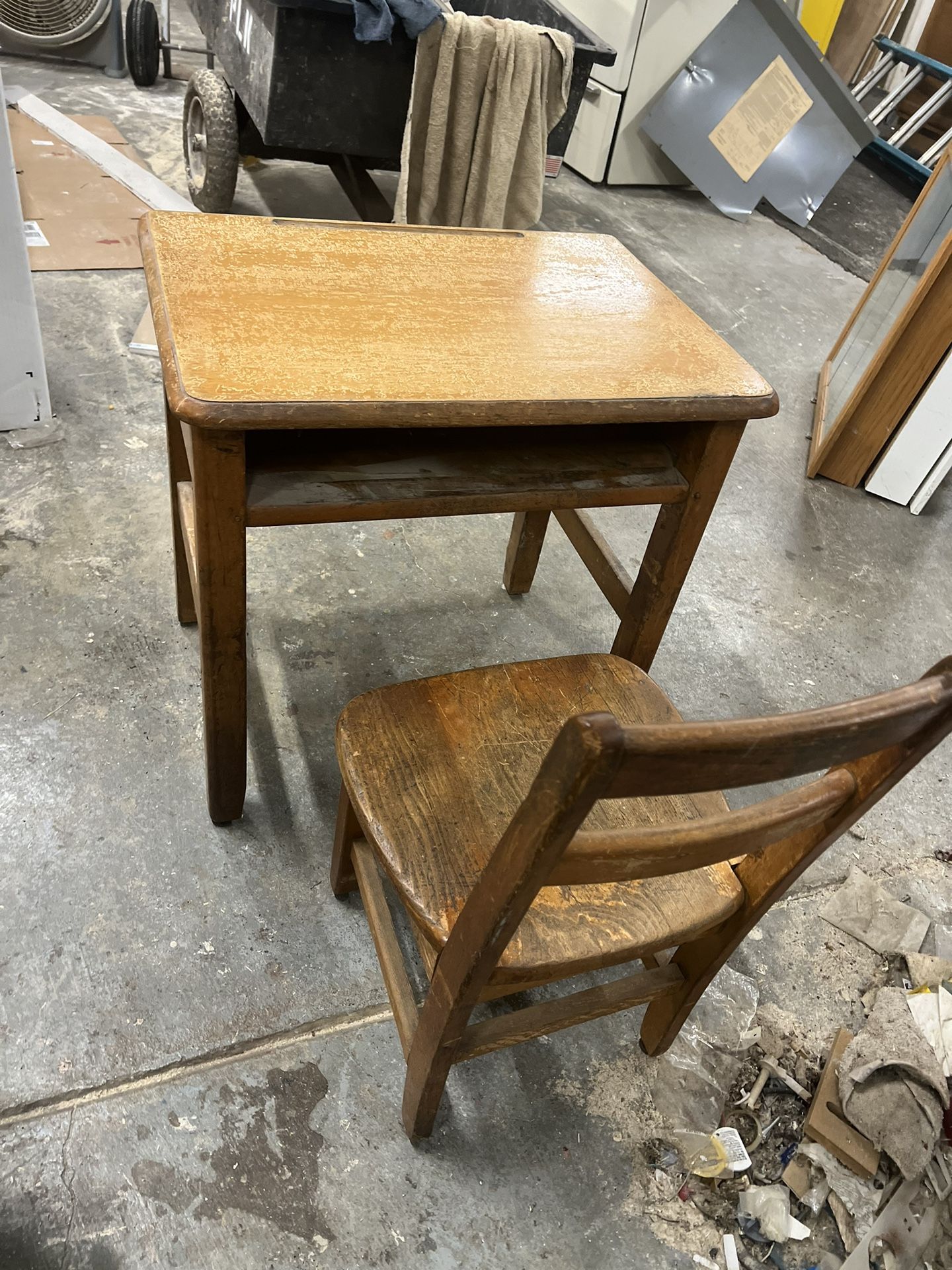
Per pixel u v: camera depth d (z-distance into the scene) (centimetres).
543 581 211
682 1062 131
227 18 275
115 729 157
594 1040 132
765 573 230
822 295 378
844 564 239
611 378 116
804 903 157
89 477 206
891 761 78
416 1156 117
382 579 201
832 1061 132
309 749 162
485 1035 101
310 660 178
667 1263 113
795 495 262
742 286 370
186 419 93
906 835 173
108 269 274
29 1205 106
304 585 195
